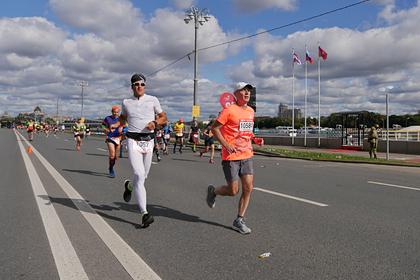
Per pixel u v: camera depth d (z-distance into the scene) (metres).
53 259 4.28
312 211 6.75
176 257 4.36
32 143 30.27
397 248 4.72
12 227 5.53
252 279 3.76
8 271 3.96
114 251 4.54
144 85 5.76
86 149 24.00
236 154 5.30
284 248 4.69
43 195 8.00
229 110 5.25
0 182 9.73
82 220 5.95
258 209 6.88
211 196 5.91
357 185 9.98
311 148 29.83
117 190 8.75
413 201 7.77
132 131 5.71
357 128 30.33
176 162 16.11
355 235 5.27
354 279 3.77
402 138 28.31
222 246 4.75
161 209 6.80
